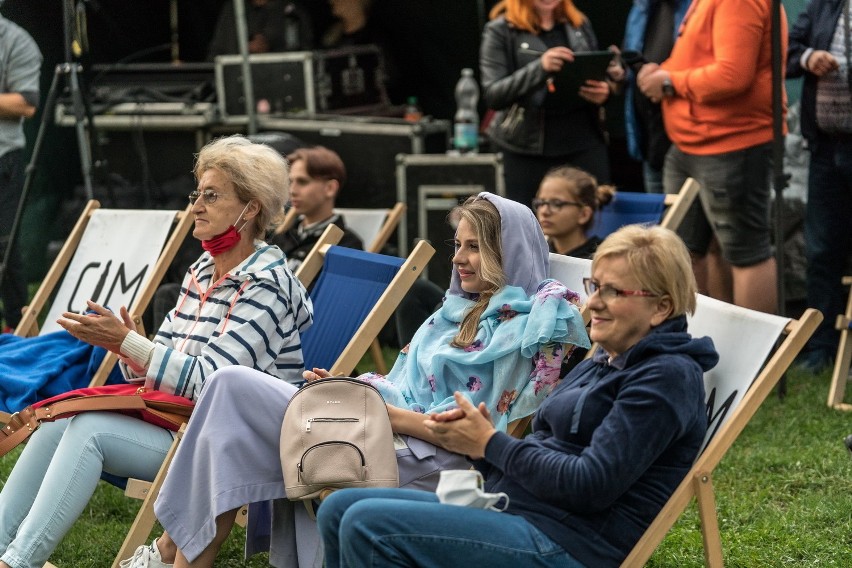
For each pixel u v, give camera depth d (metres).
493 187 18.70
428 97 22.66
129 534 8.73
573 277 9.62
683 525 9.95
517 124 15.13
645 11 14.94
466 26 21.70
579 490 6.50
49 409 8.49
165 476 8.61
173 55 23.55
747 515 10.09
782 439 12.18
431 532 6.54
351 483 7.48
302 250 13.89
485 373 8.45
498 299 8.55
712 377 7.60
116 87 21.14
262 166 9.28
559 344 8.27
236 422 7.79
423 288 13.53
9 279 17.09
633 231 6.92
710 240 15.07
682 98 14.02
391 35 22.36
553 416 7.10
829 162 14.65
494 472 7.39
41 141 16.42
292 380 9.26
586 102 14.98
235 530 10.27
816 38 14.28
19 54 16.86
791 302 16.67
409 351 9.00
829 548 9.27
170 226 12.53
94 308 8.81
